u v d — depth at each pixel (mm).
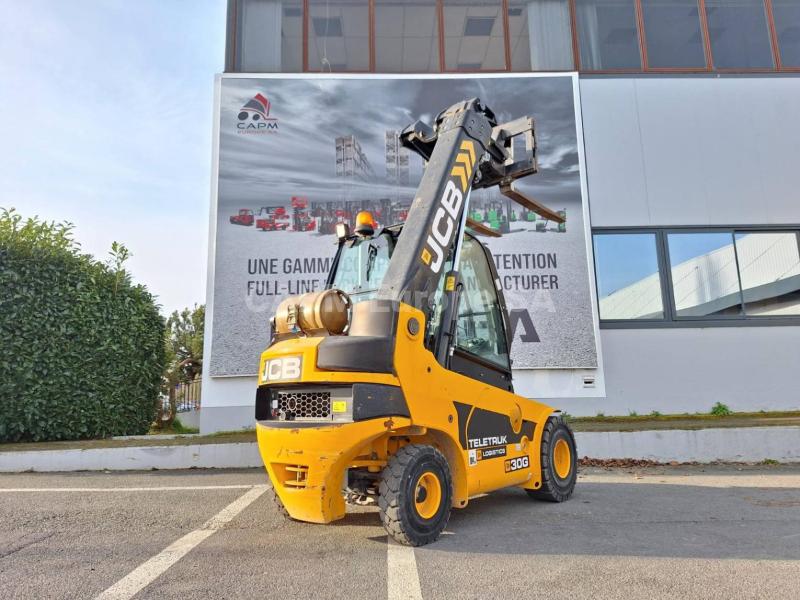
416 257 4008
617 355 9977
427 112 10461
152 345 9461
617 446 7527
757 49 11258
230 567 3186
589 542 3715
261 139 10117
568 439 5496
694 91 10898
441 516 3764
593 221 10391
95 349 8375
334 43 10938
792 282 10469
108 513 4590
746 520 4332
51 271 8180
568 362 9719
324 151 10195
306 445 3578
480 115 4938
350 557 3375
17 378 7691
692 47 11172
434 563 3250
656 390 9906
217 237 9766
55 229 8523
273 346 4020
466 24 11164
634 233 10438
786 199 10672
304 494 3605
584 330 9820
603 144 10617
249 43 10781
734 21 11336
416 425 3721
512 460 4664
